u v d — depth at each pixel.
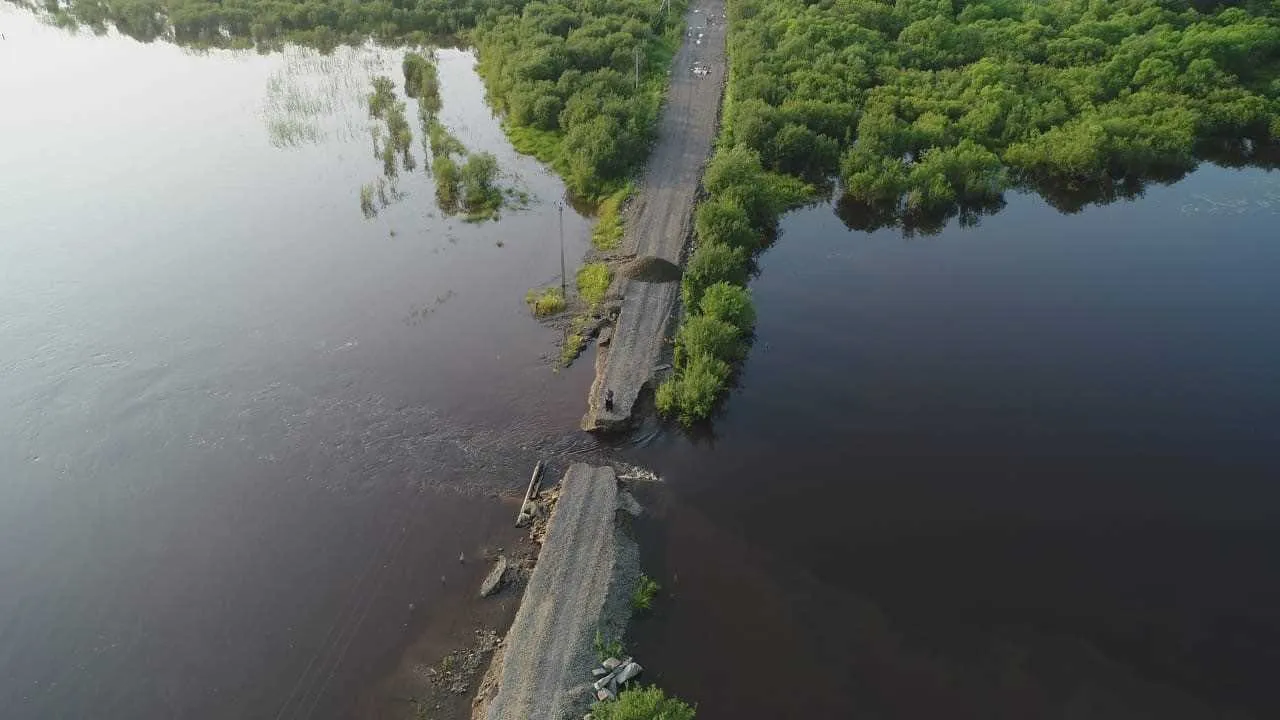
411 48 96.00
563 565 33.41
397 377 44.72
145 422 41.03
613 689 28.94
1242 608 33.38
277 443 40.12
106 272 52.38
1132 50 80.12
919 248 59.16
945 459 40.47
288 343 46.97
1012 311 51.62
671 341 47.34
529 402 43.31
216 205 60.94
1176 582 34.47
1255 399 44.12
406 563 34.31
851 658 30.95
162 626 31.97
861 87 77.56
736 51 86.56
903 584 34.00
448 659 30.50
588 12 94.56
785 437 41.59
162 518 36.31
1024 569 34.88
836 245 59.25
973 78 77.69
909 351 48.00
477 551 34.81
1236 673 30.98
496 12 98.31
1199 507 37.91
